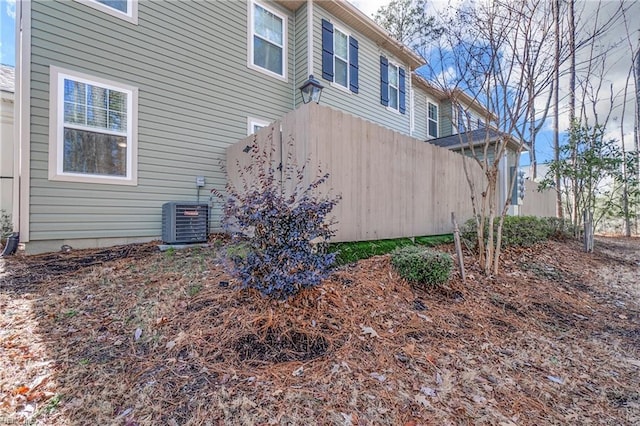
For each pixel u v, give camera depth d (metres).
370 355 2.18
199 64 6.13
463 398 1.84
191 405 1.65
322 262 2.70
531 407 1.82
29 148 4.38
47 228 4.52
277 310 2.53
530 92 3.98
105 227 5.02
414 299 3.13
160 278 3.31
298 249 2.66
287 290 2.58
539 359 2.35
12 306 2.71
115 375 1.88
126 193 5.24
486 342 2.53
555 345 2.59
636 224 11.68
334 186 3.95
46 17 4.54
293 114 4.08
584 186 6.82
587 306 3.52
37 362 1.98
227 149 6.28
